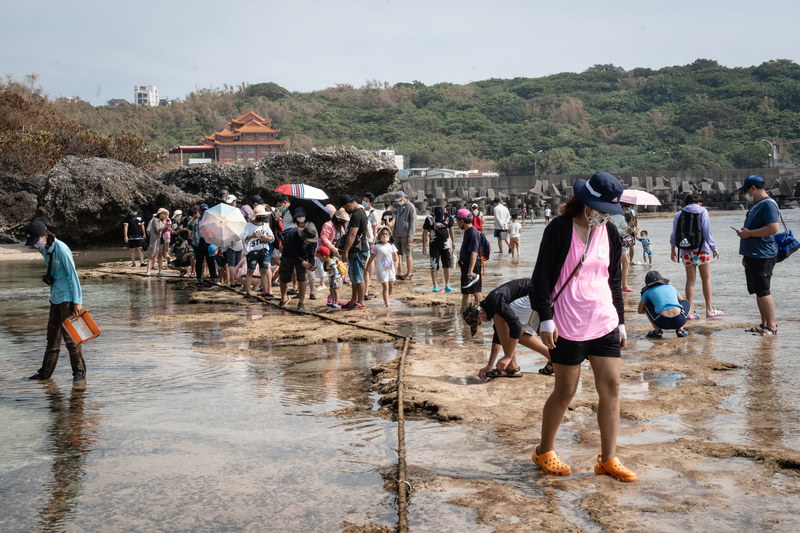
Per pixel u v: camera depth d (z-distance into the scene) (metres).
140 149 45.72
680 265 16.50
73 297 6.21
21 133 43.44
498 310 5.70
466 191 70.50
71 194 28.34
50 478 3.83
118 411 5.21
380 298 11.99
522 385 5.70
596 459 4.00
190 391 5.79
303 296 10.56
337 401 5.42
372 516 3.27
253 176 31.62
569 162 161.50
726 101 185.12
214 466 3.99
